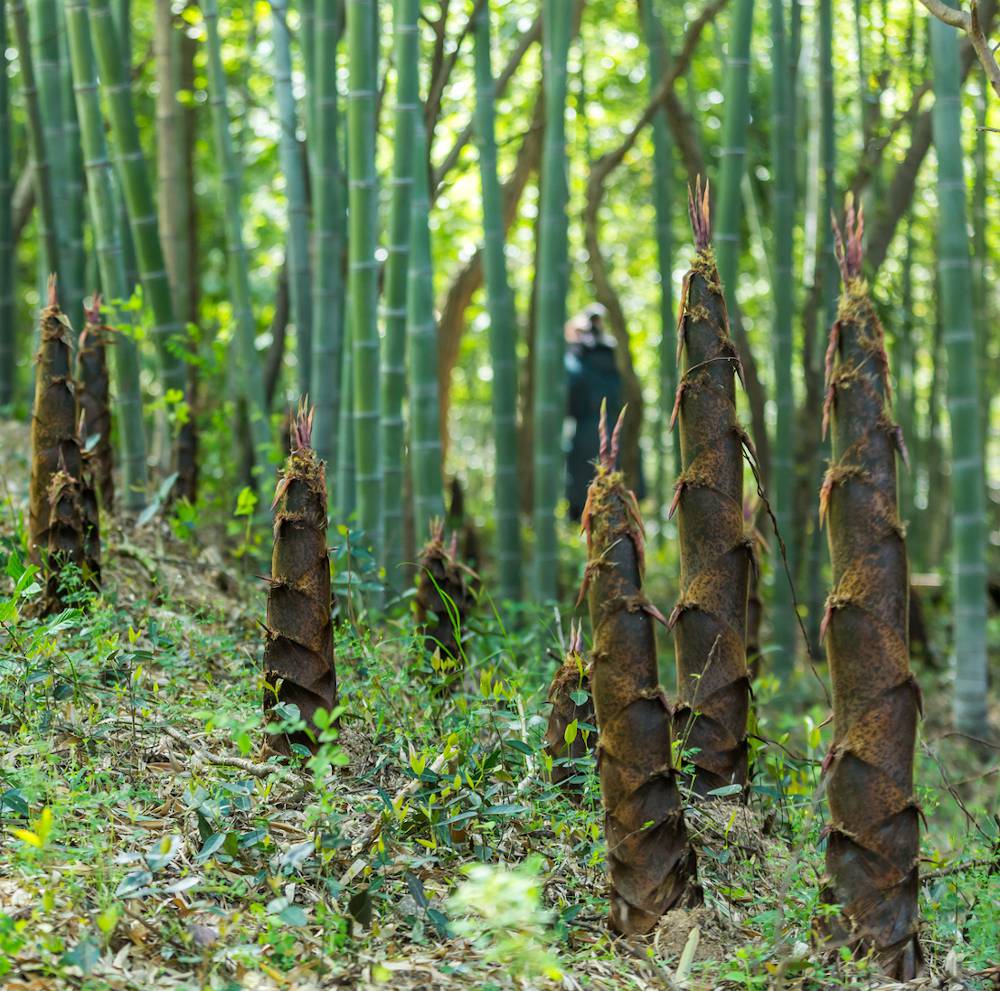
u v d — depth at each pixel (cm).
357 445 514
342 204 607
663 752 250
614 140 1140
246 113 1003
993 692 739
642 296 1373
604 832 262
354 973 221
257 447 620
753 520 432
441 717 337
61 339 366
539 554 662
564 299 655
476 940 229
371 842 259
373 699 338
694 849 259
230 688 333
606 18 990
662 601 796
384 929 240
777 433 718
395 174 521
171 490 559
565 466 1099
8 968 204
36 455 364
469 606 432
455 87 962
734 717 305
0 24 734
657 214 747
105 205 545
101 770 277
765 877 285
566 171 644
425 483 569
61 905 224
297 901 246
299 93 929
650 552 1023
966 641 592
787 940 252
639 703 248
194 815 268
